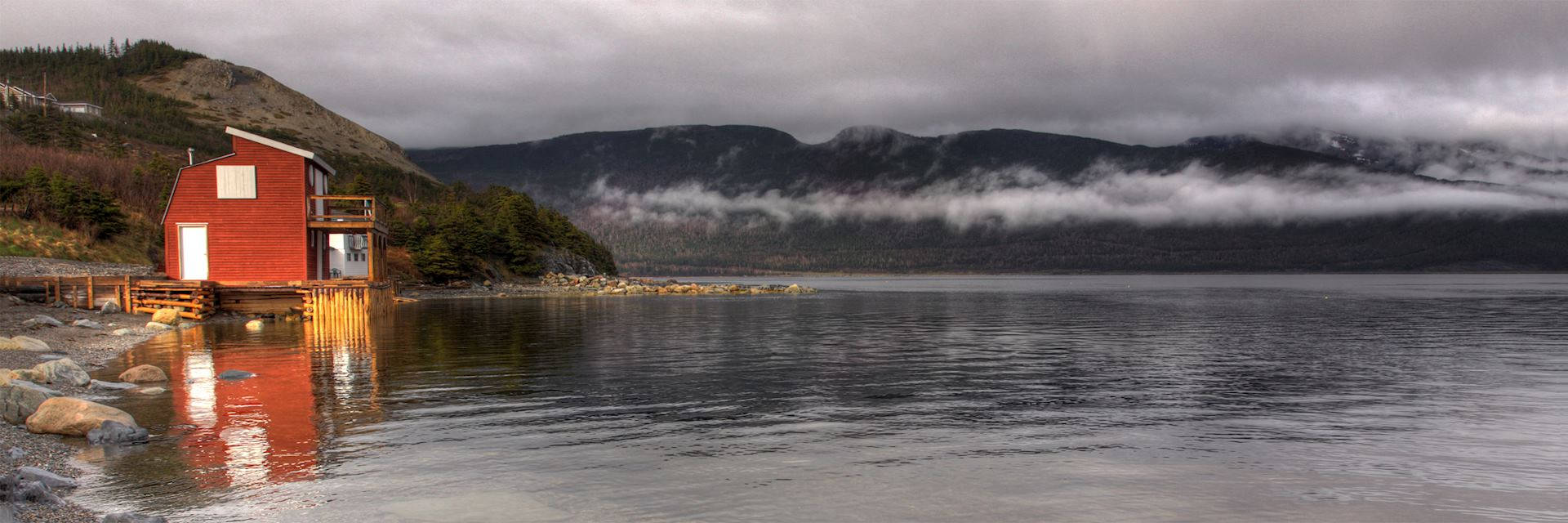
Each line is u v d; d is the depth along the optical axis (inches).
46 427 648.4
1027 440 679.7
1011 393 925.2
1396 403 862.5
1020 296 4840.1
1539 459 618.5
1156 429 724.0
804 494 524.1
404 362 1168.2
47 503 472.1
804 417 775.7
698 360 1245.1
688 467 585.6
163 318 1700.3
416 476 556.7
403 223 4052.7
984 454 628.7
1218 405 845.8
